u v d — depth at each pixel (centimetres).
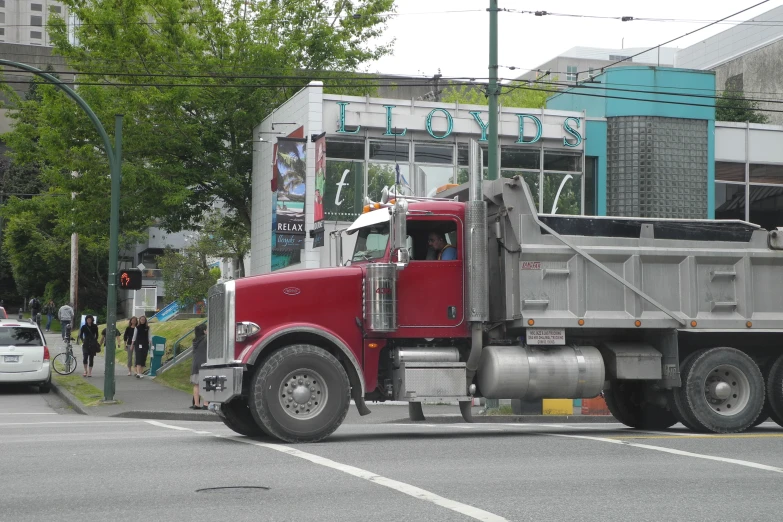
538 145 3484
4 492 920
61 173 3416
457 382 1423
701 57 7044
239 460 1134
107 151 2550
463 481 975
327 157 3209
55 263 7212
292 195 3125
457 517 795
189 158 3491
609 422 2122
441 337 1446
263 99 3600
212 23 3569
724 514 816
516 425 1892
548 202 3491
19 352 3041
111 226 2556
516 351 1457
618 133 3619
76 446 1300
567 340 1515
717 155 3788
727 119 5512
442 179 3344
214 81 3444
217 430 1677
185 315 5434
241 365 1344
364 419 2105
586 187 3594
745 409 1502
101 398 2602
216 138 3497
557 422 2122
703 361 1499
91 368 3381
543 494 903
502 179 1462
